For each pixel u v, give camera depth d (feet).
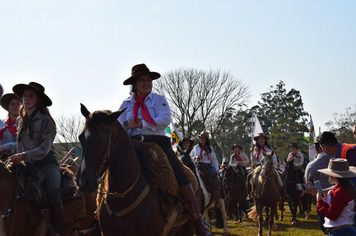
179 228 16.65
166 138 16.26
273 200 36.06
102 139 12.63
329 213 16.15
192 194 15.48
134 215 13.91
